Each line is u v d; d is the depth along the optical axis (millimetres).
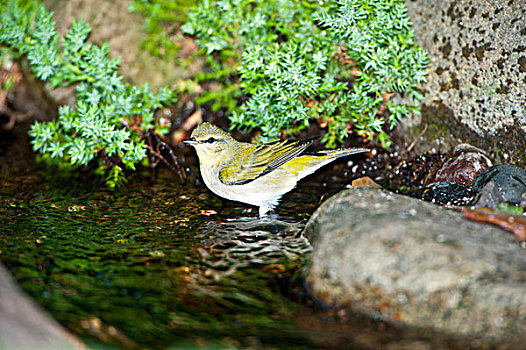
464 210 6734
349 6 9078
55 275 6434
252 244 7406
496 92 8422
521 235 6000
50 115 12188
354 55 9656
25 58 12086
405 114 9789
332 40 9773
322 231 6555
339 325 5453
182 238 7684
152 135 10891
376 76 9570
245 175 8797
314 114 9633
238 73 10531
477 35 8578
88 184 10125
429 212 6441
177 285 6270
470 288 5184
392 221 6000
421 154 9891
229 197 9055
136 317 5574
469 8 8664
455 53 9000
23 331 4707
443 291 5234
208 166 9086
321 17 9344
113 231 7949
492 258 5387
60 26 11859
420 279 5328
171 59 11938
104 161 10078
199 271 6621
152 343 5133
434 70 9461
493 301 5102
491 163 8641
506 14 8117
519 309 5000
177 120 11844
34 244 7379
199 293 6090
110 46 11977
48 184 10062
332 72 10219
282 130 10180
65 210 8828
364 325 5438
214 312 5715
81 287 6152
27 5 11656
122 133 9406
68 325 5316
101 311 5652
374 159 10484
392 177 10055
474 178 8453
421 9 9500
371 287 5500
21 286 6094
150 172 10711
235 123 10164
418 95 9625
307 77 9242
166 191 9828
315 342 5191
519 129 8141
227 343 5180
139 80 11938
